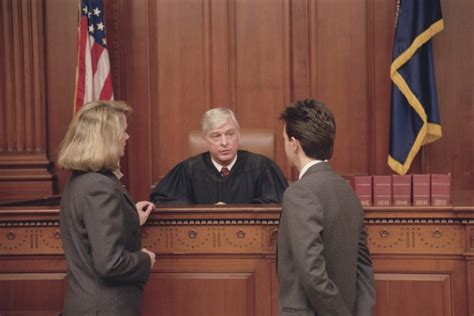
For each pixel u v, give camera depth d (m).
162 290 3.05
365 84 5.49
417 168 5.42
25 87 5.41
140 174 5.66
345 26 5.50
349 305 2.23
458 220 2.89
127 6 5.61
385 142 5.48
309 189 2.17
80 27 5.15
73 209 2.41
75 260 2.43
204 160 4.00
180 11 5.60
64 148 2.47
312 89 5.53
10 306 3.15
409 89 5.02
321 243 2.11
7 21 5.41
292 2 5.54
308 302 2.18
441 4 5.38
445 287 2.93
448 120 5.40
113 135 2.46
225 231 3.01
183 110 5.62
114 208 2.38
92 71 5.16
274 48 5.54
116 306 2.39
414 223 2.93
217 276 3.03
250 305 3.02
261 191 3.92
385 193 3.19
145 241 3.04
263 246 2.99
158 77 5.62
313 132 2.25
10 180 5.34
